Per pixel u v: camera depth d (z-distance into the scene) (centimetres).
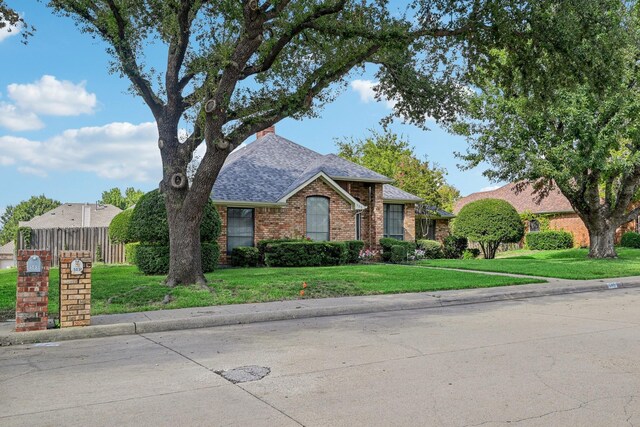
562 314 998
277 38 1318
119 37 1237
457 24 1270
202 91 1208
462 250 2948
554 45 1258
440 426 411
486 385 520
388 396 488
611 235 2370
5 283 1430
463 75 1493
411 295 1220
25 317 813
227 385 535
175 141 1292
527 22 1277
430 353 666
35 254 820
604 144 1933
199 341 784
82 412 457
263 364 623
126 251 2244
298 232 2225
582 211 2384
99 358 677
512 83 1588
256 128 1250
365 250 2372
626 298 1249
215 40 1221
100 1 1268
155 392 515
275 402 477
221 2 1195
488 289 1321
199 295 1155
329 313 1038
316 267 1900
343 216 2344
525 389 505
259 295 1183
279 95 1298
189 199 1245
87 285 855
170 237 1280
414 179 3162
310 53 1355
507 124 2152
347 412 446
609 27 1273
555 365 596
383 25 1194
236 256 2036
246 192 2156
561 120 2086
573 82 1388
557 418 426
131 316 942
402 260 2319
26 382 559
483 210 2778
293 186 2212
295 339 782
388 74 1513
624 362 609
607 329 827
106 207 4516
